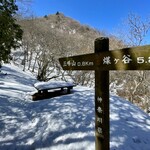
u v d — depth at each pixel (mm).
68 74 26875
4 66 23859
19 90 11219
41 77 24359
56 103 7348
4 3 7293
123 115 5977
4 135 4949
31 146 4449
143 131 5066
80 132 4734
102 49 2541
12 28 8195
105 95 2566
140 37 17594
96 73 2672
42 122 5695
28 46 32094
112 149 4039
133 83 19781
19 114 6555
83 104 6898
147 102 17391
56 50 26328
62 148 4223
